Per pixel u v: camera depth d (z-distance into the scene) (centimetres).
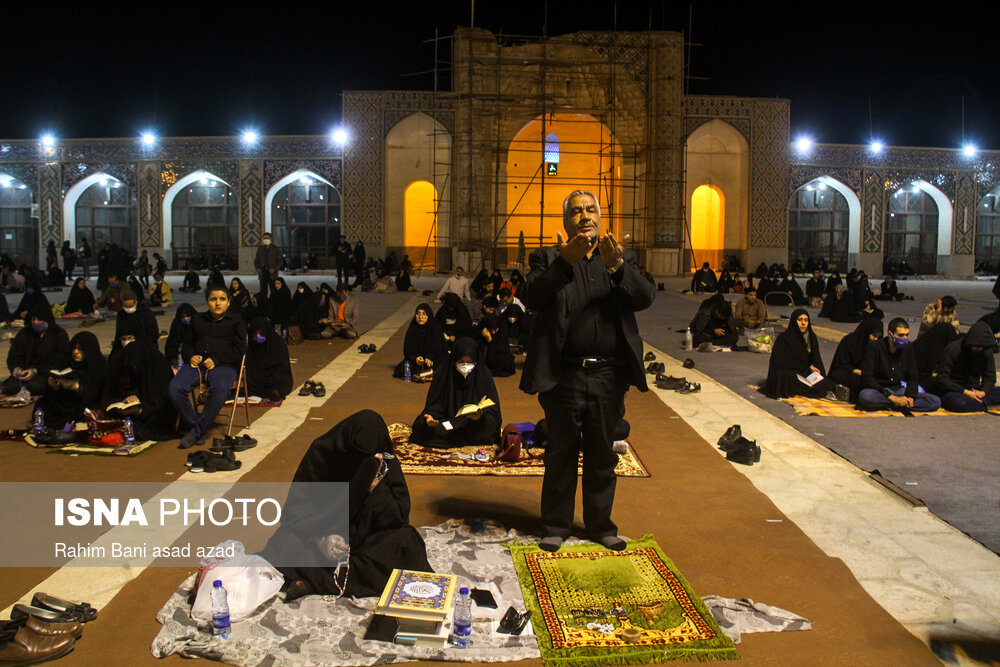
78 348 556
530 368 355
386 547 326
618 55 2220
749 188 2445
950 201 2633
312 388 684
